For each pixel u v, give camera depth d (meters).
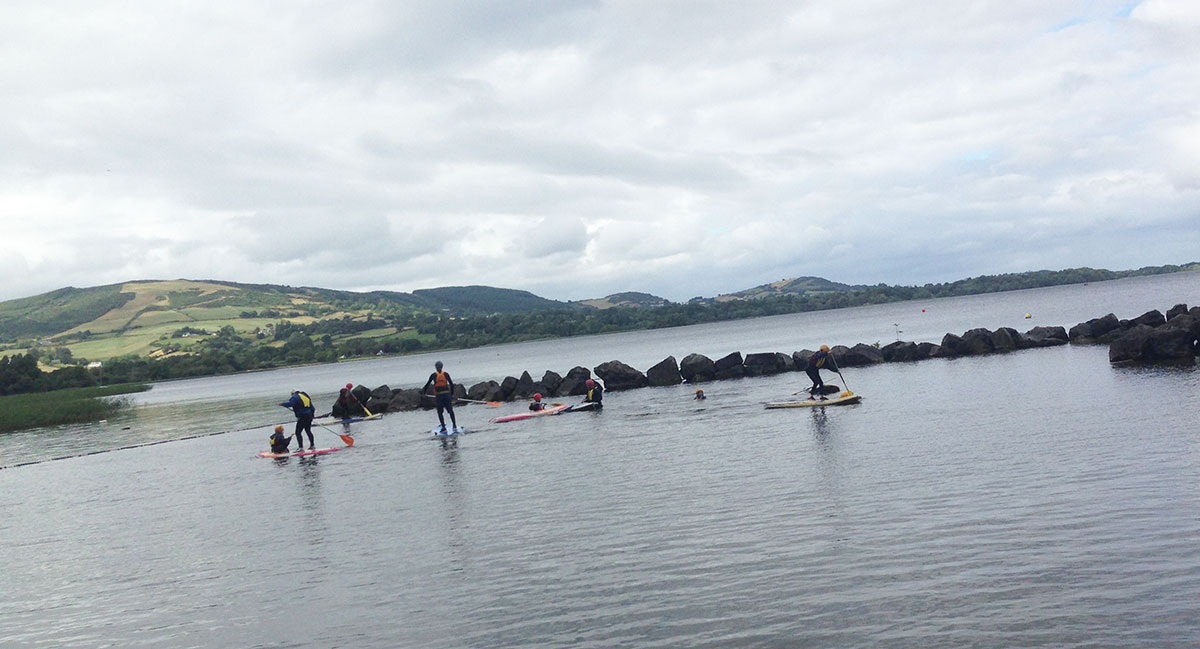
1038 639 9.03
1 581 15.38
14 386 122.31
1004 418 23.52
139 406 89.44
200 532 17.88
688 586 11.54
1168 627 9.02
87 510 22.47
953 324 118.31
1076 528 12.49
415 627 10.88
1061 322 95.44
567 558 13.28
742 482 17.89
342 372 171.00
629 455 23.02
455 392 48.34
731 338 151.25
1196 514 12.60
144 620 12.23
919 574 11.23
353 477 23.42
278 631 11.22
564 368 101.19
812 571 11.71
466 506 17.80
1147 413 21.84
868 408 28.86
